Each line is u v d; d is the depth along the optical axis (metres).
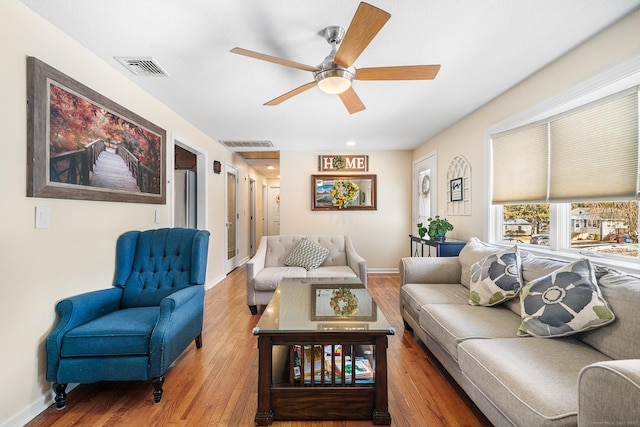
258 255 3.44
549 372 1.17
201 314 2.31
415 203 4.98
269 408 1.52
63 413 1.58
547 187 2.28
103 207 2.09
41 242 1.61
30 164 1.53
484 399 1.33
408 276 2.72
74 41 1.85
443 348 1.82
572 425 0.92
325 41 1.87
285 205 5.11
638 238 1.76
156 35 1.81
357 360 1.76
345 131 3.98
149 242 2.34
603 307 1.33
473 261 2.46
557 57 2.05
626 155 1.73
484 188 2.96
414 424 1.49
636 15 1.57
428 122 3.58
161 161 2.88
